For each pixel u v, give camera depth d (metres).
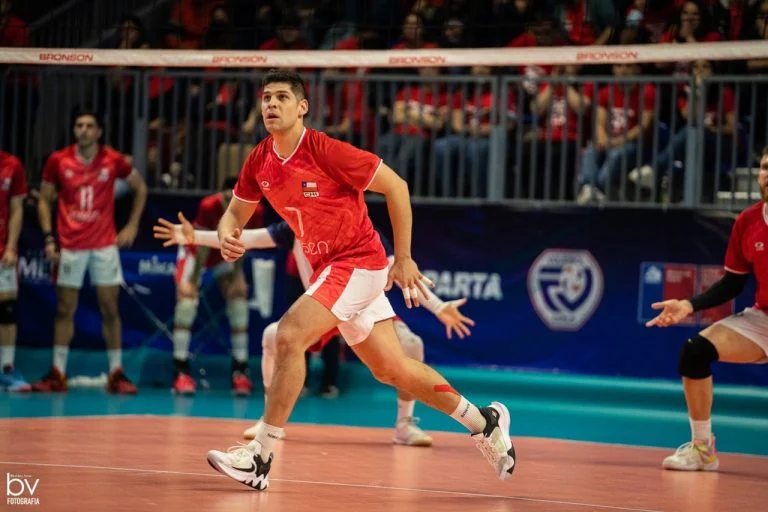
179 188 24.72
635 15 25.25
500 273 23.14
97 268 21.44
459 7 26.45
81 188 21.39
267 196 11.35
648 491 11.77
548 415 19.59
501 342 23.20
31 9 27.28
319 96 23.55
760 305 14.05
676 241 22.25
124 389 21.25
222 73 24.39
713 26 24.30
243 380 21.92
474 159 23.42
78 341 24.47
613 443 16.47
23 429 14.79
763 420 19.81
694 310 14.30
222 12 26.84
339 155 10.84
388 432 16.67
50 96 24.78
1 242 21.17
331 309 10.88
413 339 15.26
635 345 22.50
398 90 25.33
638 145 22.41
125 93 25.38
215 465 10.38
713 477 13.10
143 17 27.88
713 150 23.14
